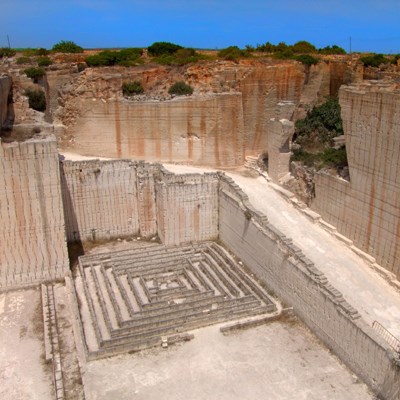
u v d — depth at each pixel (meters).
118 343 23.27
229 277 29.36
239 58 43.94
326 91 43.69
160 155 37.94
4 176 26.58
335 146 33.12
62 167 31.83
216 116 36.66
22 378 21.50
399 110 22.47
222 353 23.05
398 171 23.03
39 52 63.06
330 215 28.64
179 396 20.55
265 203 31.83
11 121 32.97
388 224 24.09
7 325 25.03
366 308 22.61
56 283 28.86
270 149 34.59
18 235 27.81
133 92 40.97
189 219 33.41
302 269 24.44
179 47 56.84
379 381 19.88
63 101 38.34
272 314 25.73
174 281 29.12
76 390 20.75
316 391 20.59
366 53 52.72
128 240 34.28
